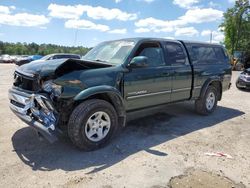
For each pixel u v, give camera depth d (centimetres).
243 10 3322
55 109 339
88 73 365
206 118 582
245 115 625
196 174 312
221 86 633
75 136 351
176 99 519
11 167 317
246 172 322
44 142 397
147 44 455
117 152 372
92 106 359
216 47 639
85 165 329
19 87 388
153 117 573
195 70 546
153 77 450
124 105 411
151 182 291
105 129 390
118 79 394
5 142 394
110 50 462
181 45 530
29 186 276
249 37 3425
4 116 532
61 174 304
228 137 453
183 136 451
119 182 290
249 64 2880
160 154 369
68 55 1670
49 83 342
